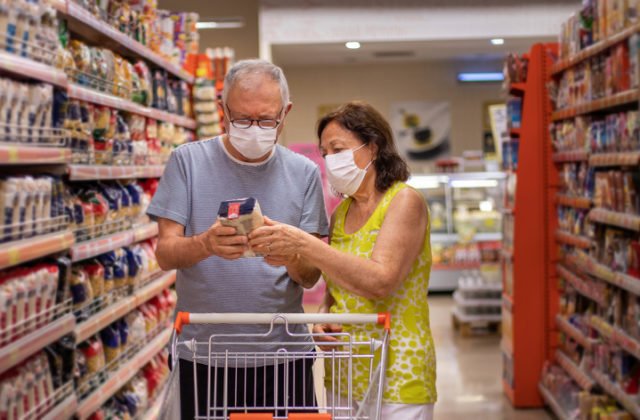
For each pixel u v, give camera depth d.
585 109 4.43
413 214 2.36
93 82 3.33
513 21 9.09
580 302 4.96
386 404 2.37
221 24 10.11
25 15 2.44
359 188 2.46
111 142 3.55
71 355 2.82
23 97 2.45
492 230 10.70
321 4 9.20
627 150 3.77
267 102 2.29
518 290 5.32
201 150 2.49
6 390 2.29
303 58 11.44
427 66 12.48
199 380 2.48
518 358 5.34
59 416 2.63
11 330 2.32
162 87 4.62
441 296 10.59
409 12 9.16
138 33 4.16
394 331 2.39
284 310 2.49
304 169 2.54
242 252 2.08
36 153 2.50
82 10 3.09
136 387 3.84
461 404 5.45
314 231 2.52
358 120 2.43
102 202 3.40
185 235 2.49
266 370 2.47
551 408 5.15
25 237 2.50
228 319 2.11
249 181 2.46
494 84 12.51
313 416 2.02
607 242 4.09
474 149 12.57
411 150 12.59
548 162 5.30
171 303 4.65
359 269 2.19
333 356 2.15
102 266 3.35
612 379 4.01
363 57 11.45
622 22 3.84
